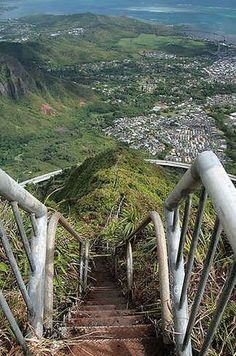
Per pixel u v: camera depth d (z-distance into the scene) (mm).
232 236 1103
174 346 2227
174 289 2057
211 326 1438
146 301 3287
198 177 1480
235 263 1231
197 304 1624
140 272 3785
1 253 3021
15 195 1748
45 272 2381
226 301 1339
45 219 2281
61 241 4004
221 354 2135
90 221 6402
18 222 1849
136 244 4410
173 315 2031
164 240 2598
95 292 4070
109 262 5117
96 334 2574
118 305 3436
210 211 4207
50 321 2328
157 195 8477
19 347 2057
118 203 6762
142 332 2564
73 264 3832
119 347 2387
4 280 2807
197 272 2797
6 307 1815
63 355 2199
